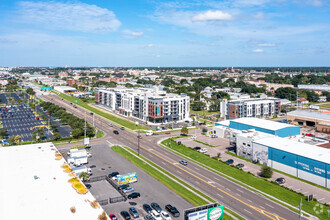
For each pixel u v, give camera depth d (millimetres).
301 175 89938
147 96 189250
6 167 65562
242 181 85500
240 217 62750
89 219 45281
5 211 45875
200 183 82938
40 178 59625
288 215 64500
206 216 54188
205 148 120875
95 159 105000
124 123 180375
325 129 158875
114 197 72125
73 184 57312
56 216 45156
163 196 73688
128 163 100812
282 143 104188
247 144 109625
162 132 157875
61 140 133125
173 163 101562
